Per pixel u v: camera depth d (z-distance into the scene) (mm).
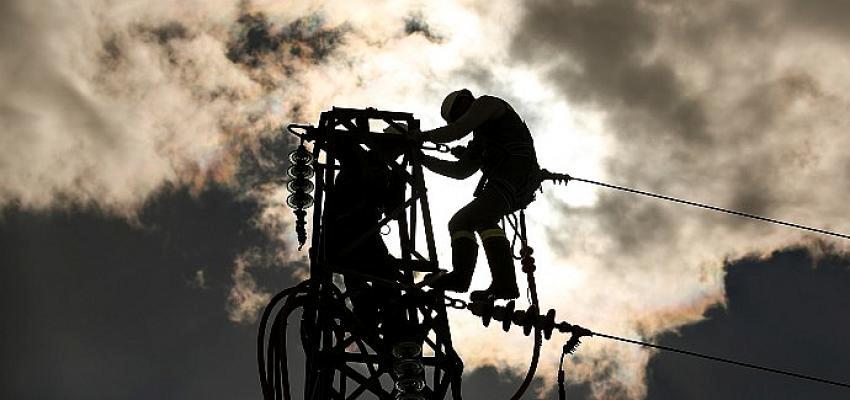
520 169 13523
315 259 14094
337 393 14055
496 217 13250
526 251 13680
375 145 14961
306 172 14750
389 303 13836
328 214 14492
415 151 14898
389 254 14695
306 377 14117
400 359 13398
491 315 13016
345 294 14266
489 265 13062
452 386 13797
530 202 13961
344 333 13984
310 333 14062
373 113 15219
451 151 15047
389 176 15141
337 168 15016
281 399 14250
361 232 14547
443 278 12969
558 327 13289
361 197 14766
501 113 13680
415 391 13234
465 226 13141
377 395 13727
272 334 14359
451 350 13875
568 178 14391
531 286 13492
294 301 14320
